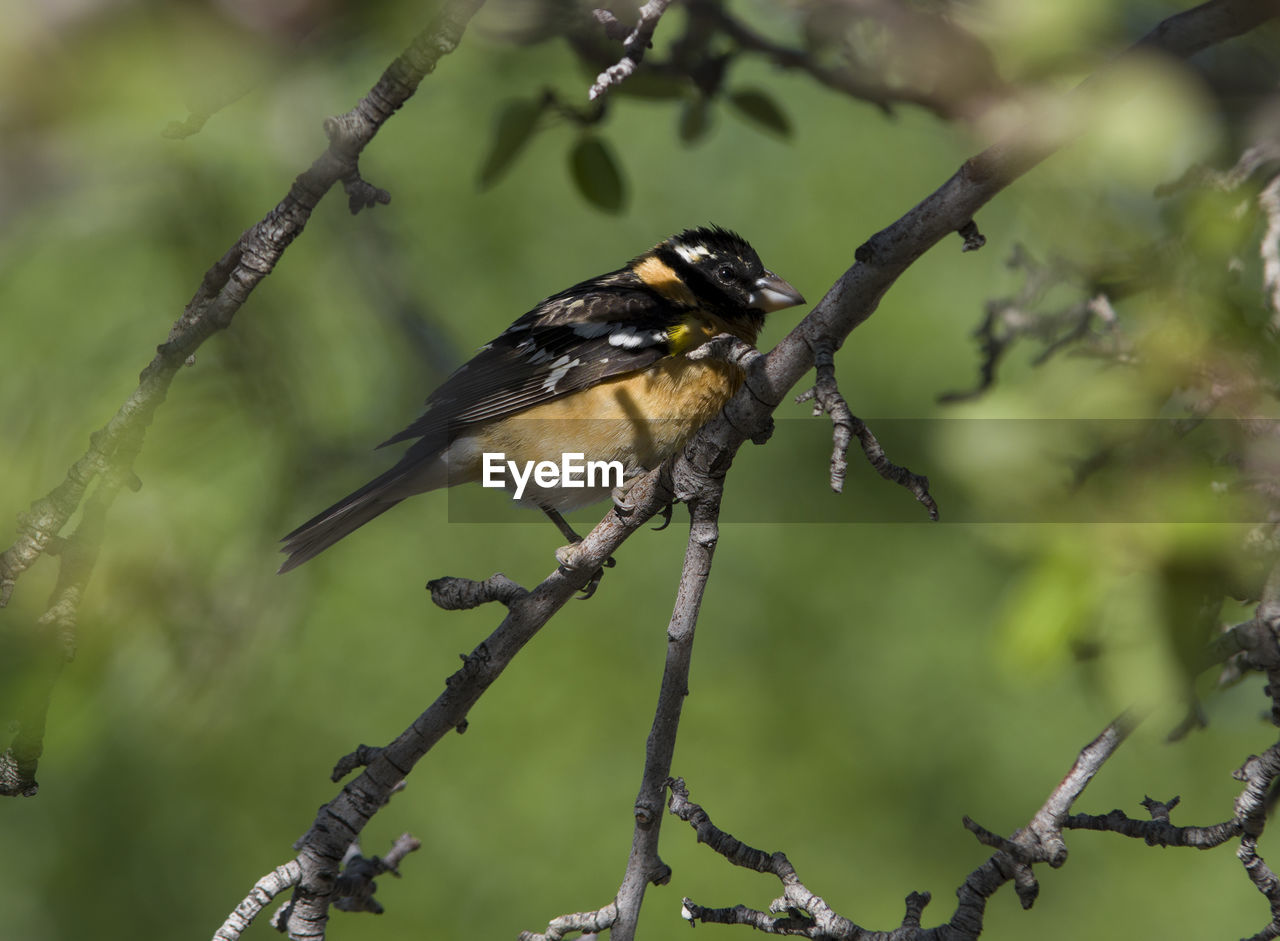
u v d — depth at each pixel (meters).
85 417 8.16
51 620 5.63
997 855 5.41
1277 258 6.39
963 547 18.53
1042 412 6.21
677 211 19.27
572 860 16.62
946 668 17.95
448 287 16.72
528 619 5.72
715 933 15.91
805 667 18.14
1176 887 16.17
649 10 5.18
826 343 4.99
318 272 10.00
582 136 9.53
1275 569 5.48
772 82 19.05
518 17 8.88
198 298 5.60
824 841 16.77
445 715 5.71
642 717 17.81
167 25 6.19
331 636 17.02
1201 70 6.73
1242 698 8.87
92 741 7.25
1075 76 7.36
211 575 7.89
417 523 17.86
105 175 8.15
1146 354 6.28
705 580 5.61
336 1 6.43
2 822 15.52
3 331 8.30
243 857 15.78
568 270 17.94
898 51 8.15
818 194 19.69
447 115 15.70
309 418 8.94
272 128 9.11
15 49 6.00
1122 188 7.26
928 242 4.89
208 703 7.96
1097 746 5.52
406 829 16.73
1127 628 5.57
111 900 15.30
